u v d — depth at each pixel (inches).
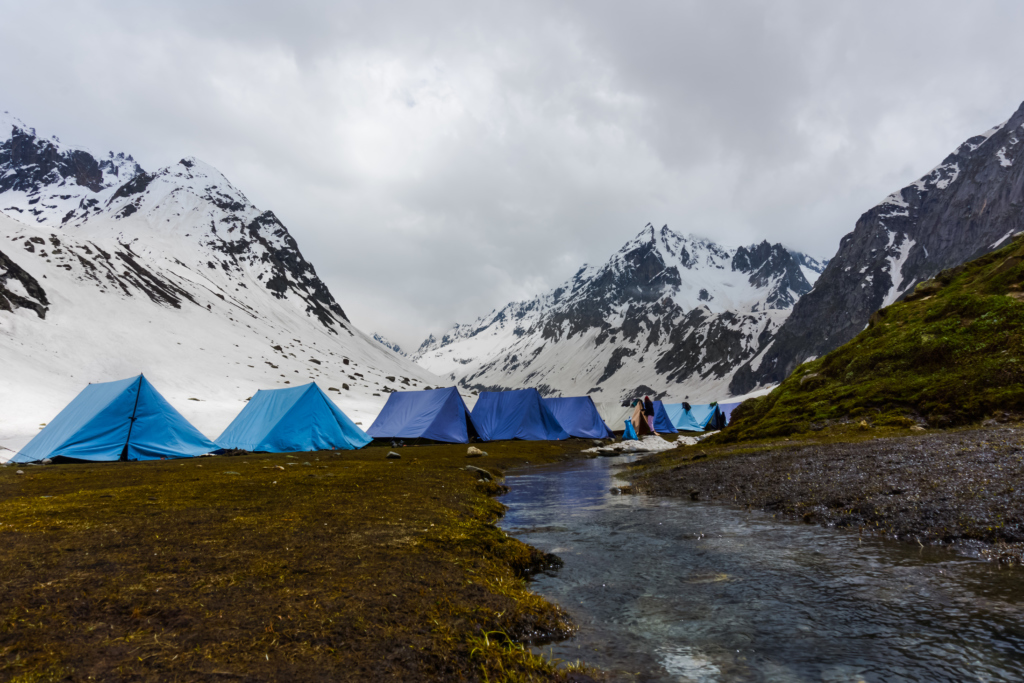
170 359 4215.1
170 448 1326.3
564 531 458.3
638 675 195.2
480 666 189.9
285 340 6638.8
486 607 244.5
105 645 182.7
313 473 806.5
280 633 197.5
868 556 339.6
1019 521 355.3
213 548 314.2
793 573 314.5
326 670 173.0
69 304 4244.6
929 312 1215.6
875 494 472.7
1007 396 821.9
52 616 204.7
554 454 1419.8
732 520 473.7
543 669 194.5
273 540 337.7
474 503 559.2
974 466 487.5
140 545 318.7
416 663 183.9
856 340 1354.6
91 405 1344.7
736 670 198.5
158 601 223.6
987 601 253.1
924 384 995.9
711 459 861.8
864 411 1002.1
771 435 1067.9
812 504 489.4
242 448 1455.5
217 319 5974.4
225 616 211.3
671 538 417.7
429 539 353.7
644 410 1967.3
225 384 4126.5
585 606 273.6
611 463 1134.4
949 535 364.8
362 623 210.4
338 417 1654.8
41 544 317.4
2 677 156.2
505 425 1995.6
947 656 201.6
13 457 1359.5
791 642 221.6
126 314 4687.5
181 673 165.6
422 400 1945.1
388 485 645.9
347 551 313.6
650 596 285.9
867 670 194.1
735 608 263.0
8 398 2461.9
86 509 456.8
